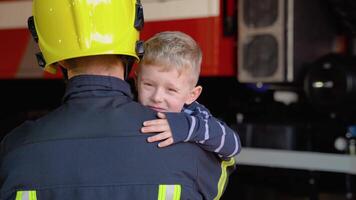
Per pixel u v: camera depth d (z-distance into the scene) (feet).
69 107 4.29
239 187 11.27
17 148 4.17
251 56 9.91
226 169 4.87
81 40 4.26
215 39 10.18
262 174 11.00
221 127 4.65
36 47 12.19
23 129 4.33
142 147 4.12
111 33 4.34
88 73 4.34
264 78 9.79
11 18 12.44
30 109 15.15
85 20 4.29
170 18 10.53
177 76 4.77
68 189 3.98
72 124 4.17
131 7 4.66
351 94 9.73
